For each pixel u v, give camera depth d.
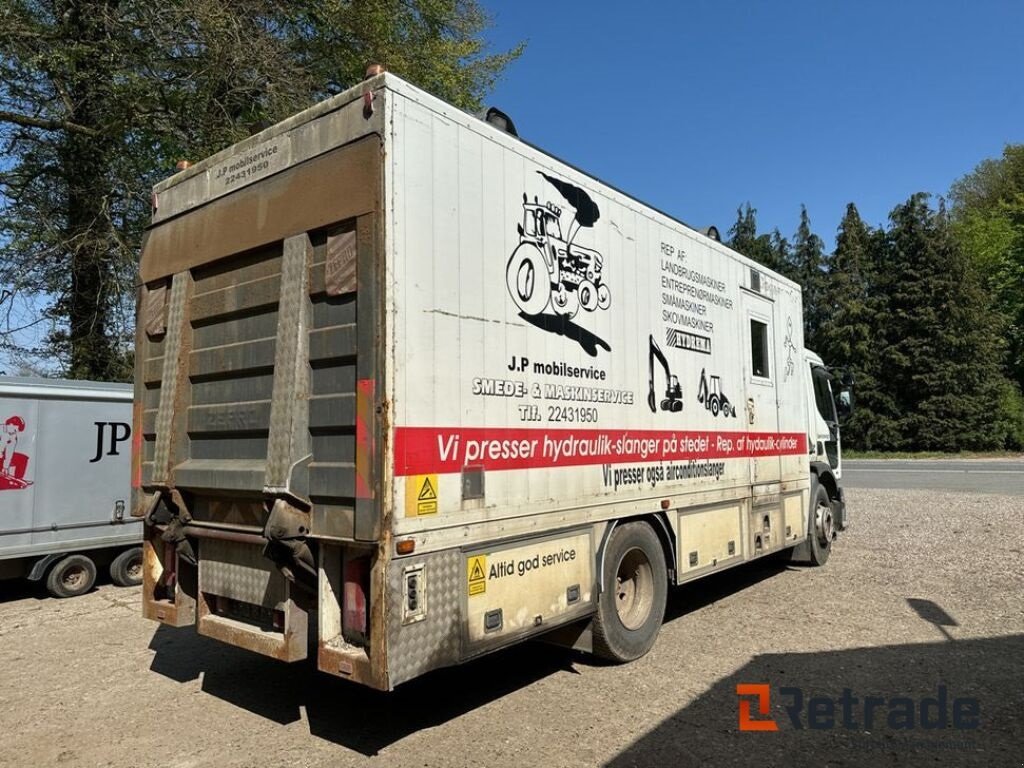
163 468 4.80
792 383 8.74
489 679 5.38
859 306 38.81
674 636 6.33
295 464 3.86
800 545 9.08
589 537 5.09
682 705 4.77
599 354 5.27
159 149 13.00
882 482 21.08
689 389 6.48
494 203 4.39
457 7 17.22
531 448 4.55
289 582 3.97
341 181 3.88
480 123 4.33
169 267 5.07
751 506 7.48
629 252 5.72
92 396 9.15
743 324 7.62
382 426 3.58
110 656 6.23
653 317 5.99
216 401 4.68
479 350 4.19
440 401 3.90
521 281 4.57
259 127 5.31
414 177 3.85
